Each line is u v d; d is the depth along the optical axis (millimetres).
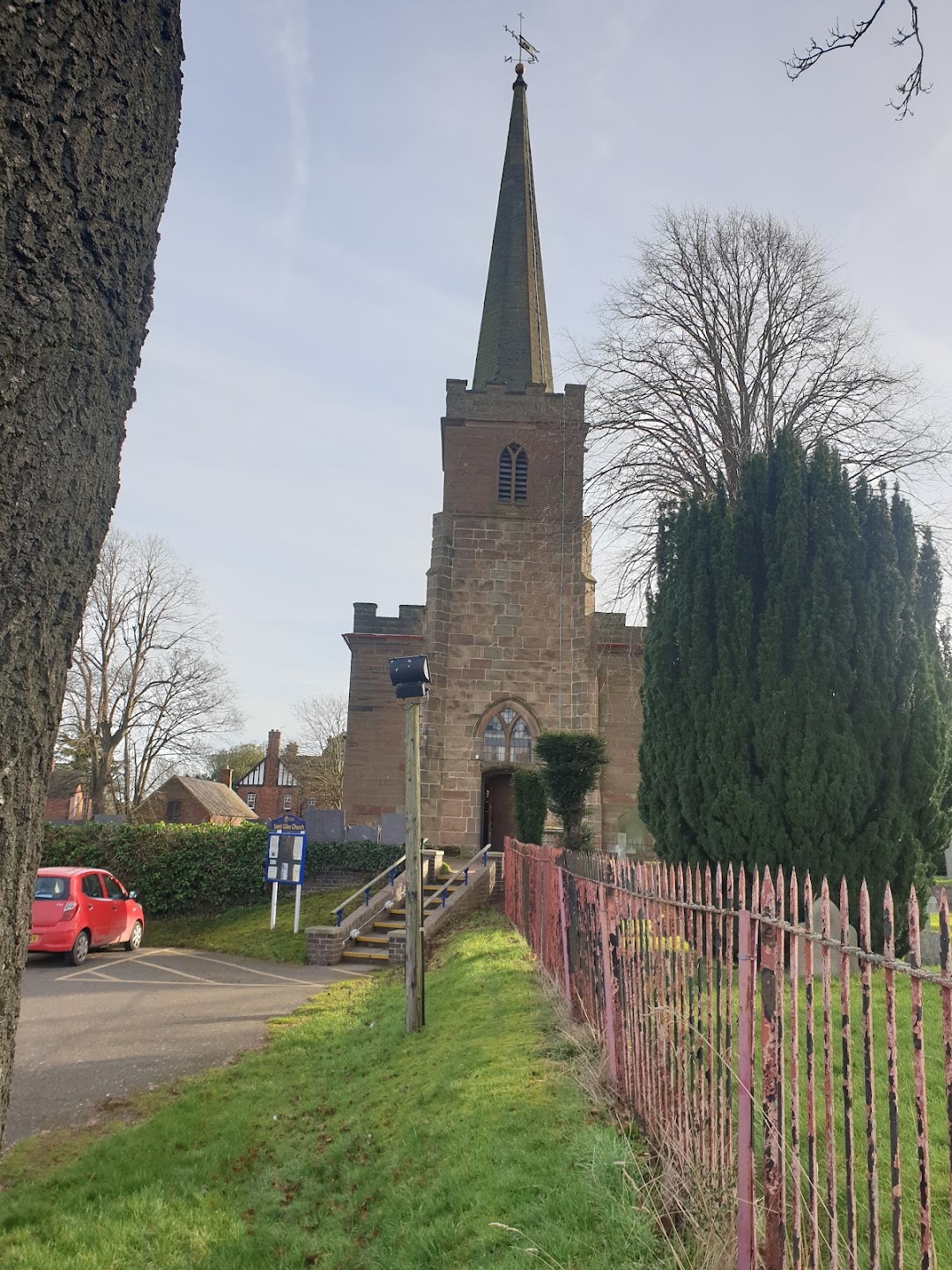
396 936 14820
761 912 3531
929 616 9219
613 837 25203
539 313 33250
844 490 9289
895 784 8703
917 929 2594
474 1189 4895
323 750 64438
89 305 2357
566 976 8125
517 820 20734
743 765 9148
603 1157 4523
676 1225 4023
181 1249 5305
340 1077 8391
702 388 18375
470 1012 9086
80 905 15625
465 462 27531
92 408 2391
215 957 16656
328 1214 5660
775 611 9266
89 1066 9008
